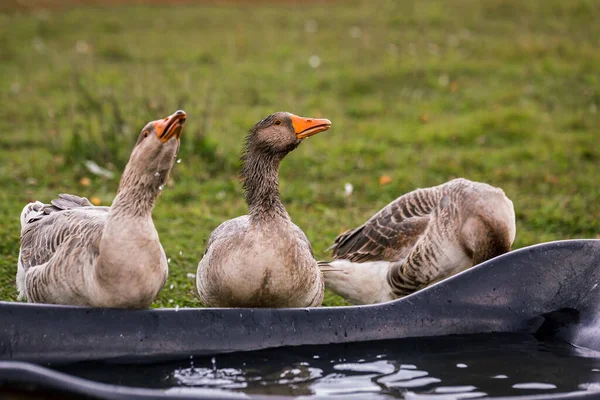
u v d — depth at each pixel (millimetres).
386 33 27719
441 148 17844
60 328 7355
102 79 22422
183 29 30188
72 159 16156
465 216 9508
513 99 21125
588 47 25625
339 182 15633
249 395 5957
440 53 25109
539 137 18312
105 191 14523
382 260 10188
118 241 7293
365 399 6566
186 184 15102
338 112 20484
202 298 8836
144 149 7289
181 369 7324
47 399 5793
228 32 29453
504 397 6414
